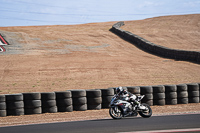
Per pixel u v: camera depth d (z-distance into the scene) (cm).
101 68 6150
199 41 11456
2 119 2903
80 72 5750
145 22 17588
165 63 6788
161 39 11712
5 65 6412
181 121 2206
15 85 4722
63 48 9262
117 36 12069
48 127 2188
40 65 6481
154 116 2598
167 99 3434
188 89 3519
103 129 1967
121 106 2514
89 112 3125
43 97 3147
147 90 3359
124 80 5034
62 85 4700
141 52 9062
